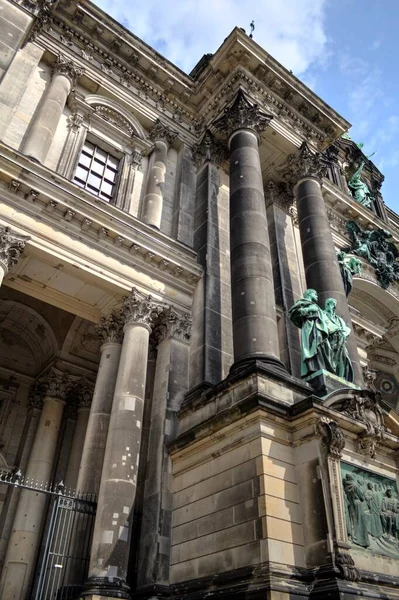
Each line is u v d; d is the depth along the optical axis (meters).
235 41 24.66
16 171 16.47
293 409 13.98
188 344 18.83
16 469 22.81
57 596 13.44
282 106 26.53
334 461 13.12
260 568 11.41
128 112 24.55
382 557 13.09
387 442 15.11
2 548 20.75
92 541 13.94
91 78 23.28
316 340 17.08
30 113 20.19
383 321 34.47
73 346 25.47
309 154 25.89
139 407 16.16
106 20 24.02
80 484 16.12
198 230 22.16
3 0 20.47
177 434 16.66
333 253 22.77
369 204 37.94
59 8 23.16
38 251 16.55
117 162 23.25
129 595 13.23
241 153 22.36
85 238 17.78
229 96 25.23
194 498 14.48
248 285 17.81
